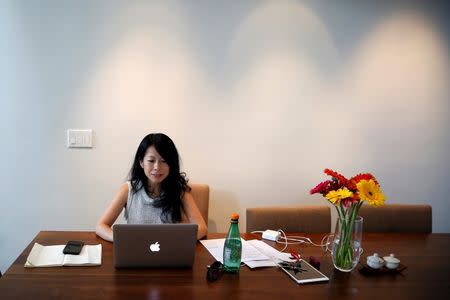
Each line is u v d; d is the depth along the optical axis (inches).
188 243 49.5
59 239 60.8
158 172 65.4
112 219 67.9
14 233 89.7
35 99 86.4
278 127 93.2
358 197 48.7
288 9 90.9
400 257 59.6
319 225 75.5
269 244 63.7
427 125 97.5
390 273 52.7
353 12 92.8
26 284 44.3
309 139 94.4
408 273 53.1
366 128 95.9
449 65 96.6
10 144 87.0
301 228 74.7
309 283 48.4
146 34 87.4
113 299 41.9
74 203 90.2
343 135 95.3
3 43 84.4
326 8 92.0
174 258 49.9
